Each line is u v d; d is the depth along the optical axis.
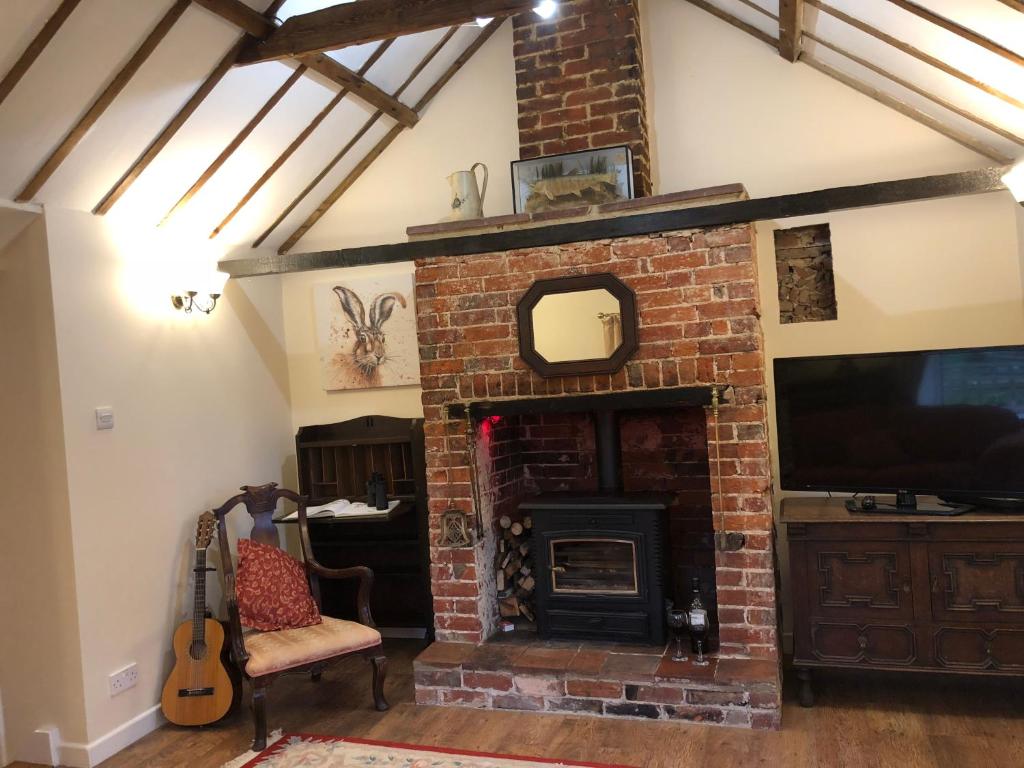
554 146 4.18
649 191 4.21
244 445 4.64
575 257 3.79
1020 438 3.32
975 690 3.61
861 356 3.60
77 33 2.89
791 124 4.14
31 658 3.57
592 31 4.10
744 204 3.49
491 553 4.21
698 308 3.60
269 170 4.29
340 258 4.20
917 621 3.37
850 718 3.40
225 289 4.56
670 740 3.29
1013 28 2.62
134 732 3.69
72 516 3.48
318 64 3.76
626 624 3.88
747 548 3.55
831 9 3.21
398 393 4.92
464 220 3.98
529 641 4.00
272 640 3.71
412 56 4.29
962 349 3.42
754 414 3.53
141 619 3.80
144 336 3.96
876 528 3.41
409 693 3.98
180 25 3.16
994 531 3.28
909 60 3.31
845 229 4.06
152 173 3.75
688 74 4.30
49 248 3.47
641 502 3.82
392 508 4.48
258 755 3.40
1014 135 3.48
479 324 3.95
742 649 3.57
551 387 3.85
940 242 3.93
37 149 3.20
